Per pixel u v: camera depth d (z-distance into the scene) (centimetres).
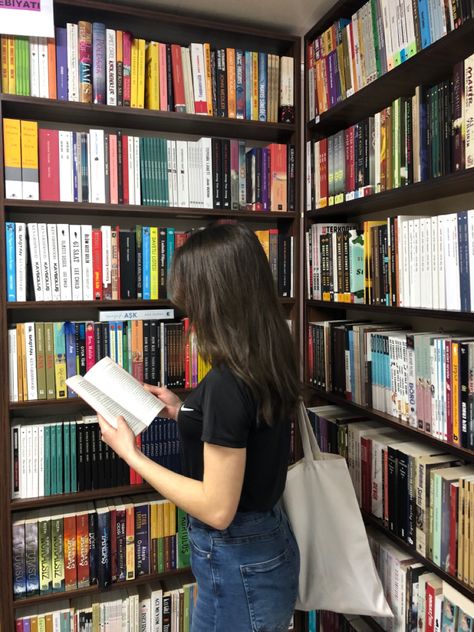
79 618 189
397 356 160
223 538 116
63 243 184
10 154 176
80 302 184
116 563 194
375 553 172
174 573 201
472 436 129
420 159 146
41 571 186
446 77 153
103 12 184
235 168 206
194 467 117
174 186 198
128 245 192
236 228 112
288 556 123
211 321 106
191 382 202
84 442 190
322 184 204
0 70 174
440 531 141
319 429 205
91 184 186
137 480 197
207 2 195
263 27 214
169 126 208
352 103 177
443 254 136
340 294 190
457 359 133
